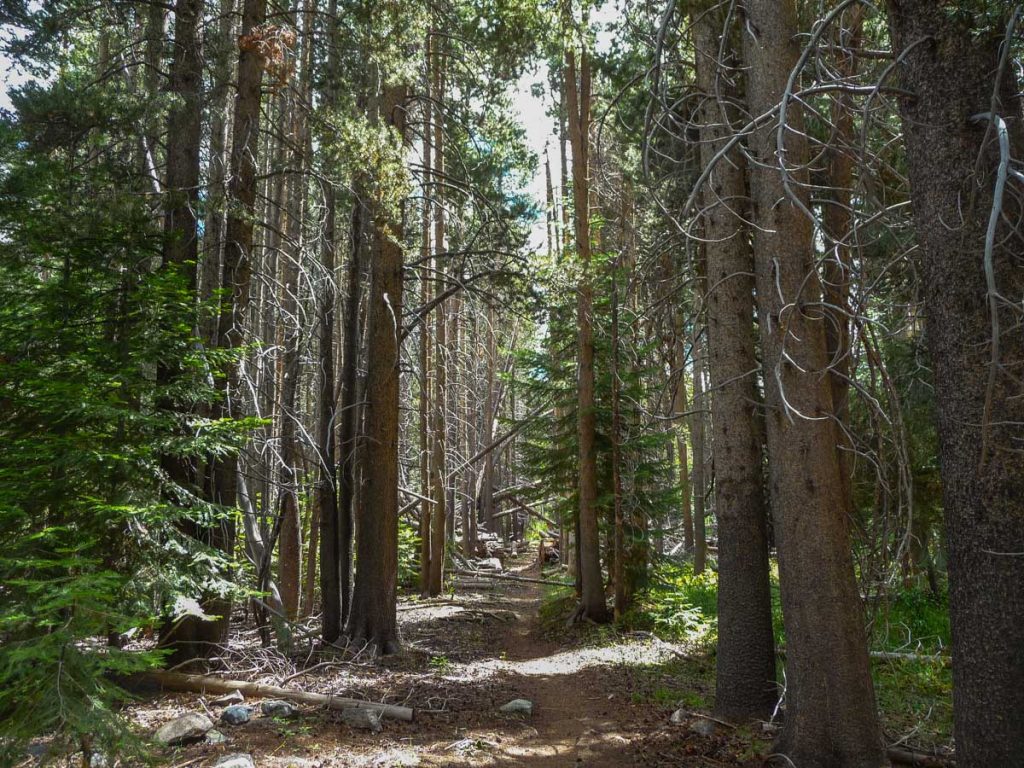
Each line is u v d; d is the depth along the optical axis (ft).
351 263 41.01
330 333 39.75
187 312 26.25
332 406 39.55
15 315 24.14
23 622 13.55
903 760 19.52
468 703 27.78
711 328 26.18
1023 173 9.68
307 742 21.12
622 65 41.83
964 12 11.80
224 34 33.27
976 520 11.69
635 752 22.17
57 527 17.44
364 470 39.42
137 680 26.76
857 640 19.36
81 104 26.50
